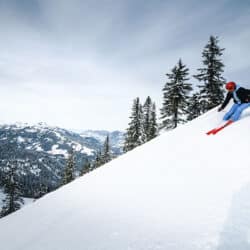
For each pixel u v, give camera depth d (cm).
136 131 3525
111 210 459
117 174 738
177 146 773
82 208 539
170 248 271
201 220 320
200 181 468
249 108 802
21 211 800
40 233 483
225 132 688
